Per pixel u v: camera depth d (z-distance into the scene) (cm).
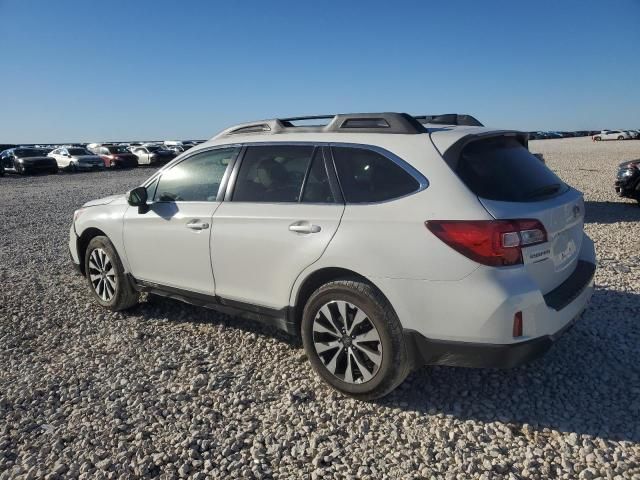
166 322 493
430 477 271
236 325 479
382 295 320
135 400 354
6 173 3162
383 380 324
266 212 370
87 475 279
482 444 296
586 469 271
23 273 690
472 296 289
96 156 3372
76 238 538
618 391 344
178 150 4069
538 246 301
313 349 354
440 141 323
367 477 272
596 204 1198
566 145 5244
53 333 475
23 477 279
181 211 426
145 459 290
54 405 350
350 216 330
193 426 321
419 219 304
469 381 365
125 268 489
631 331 432
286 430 316
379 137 343
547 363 384
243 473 278
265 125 414
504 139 360
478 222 289
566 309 314
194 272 422
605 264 631
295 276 353
